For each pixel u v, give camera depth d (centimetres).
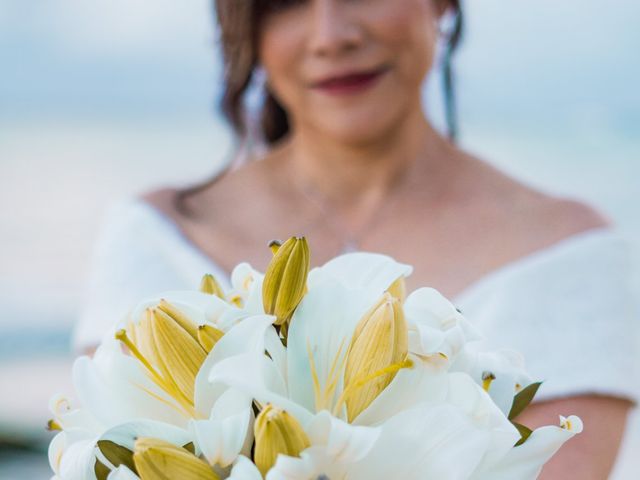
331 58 69
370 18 68
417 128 75
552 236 72
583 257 70
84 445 33
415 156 76
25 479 189
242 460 30
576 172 458
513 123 590
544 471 62
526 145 520
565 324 68
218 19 76
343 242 77
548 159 485
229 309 33
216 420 31
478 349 38
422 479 31
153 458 30
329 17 67
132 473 31
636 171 451
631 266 72
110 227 81
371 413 33
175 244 78
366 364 32
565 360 67
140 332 33
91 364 34
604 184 429
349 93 70
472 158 77
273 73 73
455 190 76
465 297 71
